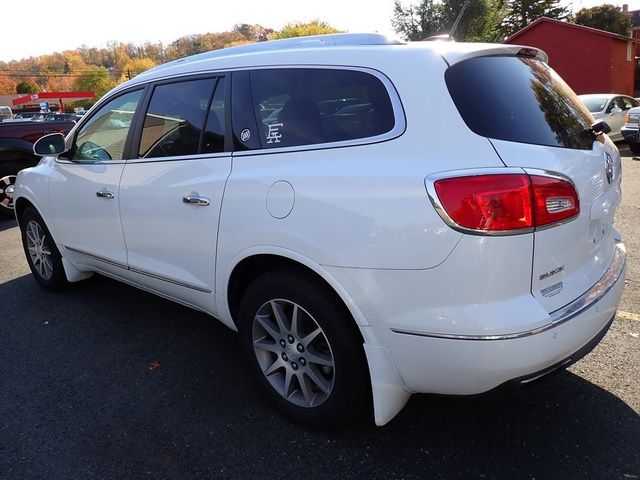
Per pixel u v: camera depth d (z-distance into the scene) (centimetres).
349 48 260
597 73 2906
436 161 215
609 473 236
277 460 253
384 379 234
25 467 254
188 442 269
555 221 214
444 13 3183
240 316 285
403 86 233
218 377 329
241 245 269
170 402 304
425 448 257
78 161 396
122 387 321
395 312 222
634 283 442
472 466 244
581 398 290
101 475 248
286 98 270
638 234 580
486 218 203
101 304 448
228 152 286
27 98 6844
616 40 2906
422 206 211
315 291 246
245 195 266
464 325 208
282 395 279
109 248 371
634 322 370
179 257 313
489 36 3228
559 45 3003
